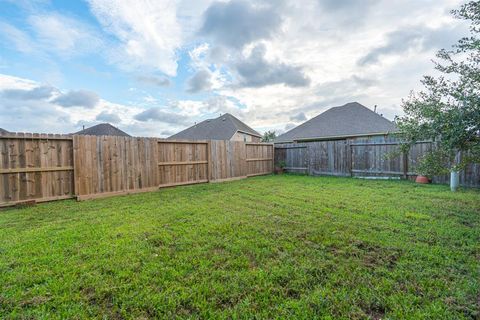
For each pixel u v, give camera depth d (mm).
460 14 3287
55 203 5508
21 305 1910
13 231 3553
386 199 5383
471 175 6844
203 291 2082
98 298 2004
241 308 1880
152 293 2059
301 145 11711
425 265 2459
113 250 2850
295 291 2082
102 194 6332
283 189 7031
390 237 3176
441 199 5312
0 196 4973
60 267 2467
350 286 2137
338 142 10469
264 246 2959
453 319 1735
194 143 8586
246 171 10602
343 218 4027
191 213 4469
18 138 5203
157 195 6457
